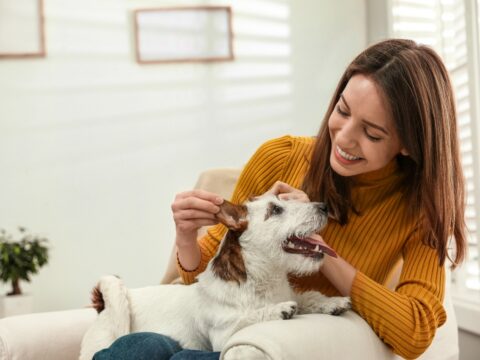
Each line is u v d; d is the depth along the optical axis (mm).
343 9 3717
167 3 3646
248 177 1715
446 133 1423
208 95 3670
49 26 3584
